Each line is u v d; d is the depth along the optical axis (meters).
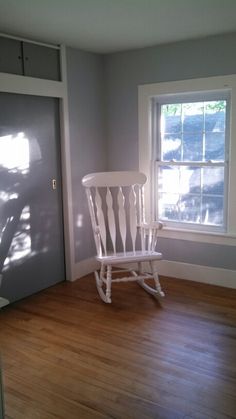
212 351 2.62
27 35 3.21
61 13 2.68
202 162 3.70
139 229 3.81
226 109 3.51
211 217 3.75
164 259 4.02
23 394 2.22
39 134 3.51
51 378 2.36
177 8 2.64
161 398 2.16
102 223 3.56
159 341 2.76
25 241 3.48
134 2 2.50
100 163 4.20
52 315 3.21
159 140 3.94
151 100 3.88
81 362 2.53
